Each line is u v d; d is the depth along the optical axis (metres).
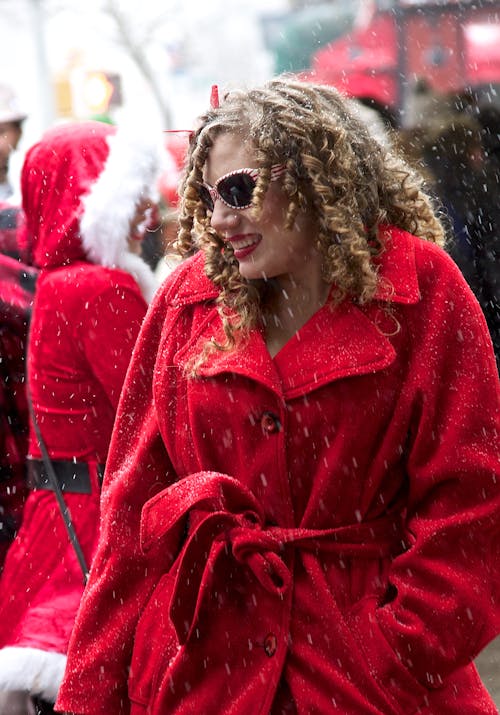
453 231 10.96
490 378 5.20
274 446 5.24
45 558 7.47
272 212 5.14
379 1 21.48
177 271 5.63
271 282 5.41
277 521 5.32
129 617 5.56
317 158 5.10
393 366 5.16
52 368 7.50
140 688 5.46
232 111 5.18
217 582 5.29
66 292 7.53
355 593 5.22
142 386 5.72
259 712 5.16
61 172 7.81
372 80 15.49
